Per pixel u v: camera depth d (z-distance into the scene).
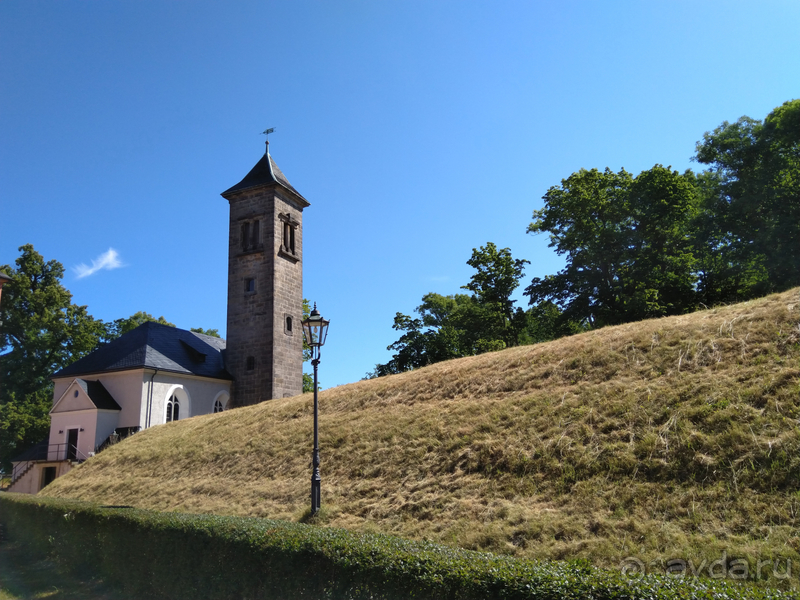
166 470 23.48
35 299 51.16
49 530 15.59
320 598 7.55
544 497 11.39
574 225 42.62
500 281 46.41
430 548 7.24
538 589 5.44
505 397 16.95
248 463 20.77
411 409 19.38
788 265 32.62
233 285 43.22
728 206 36.75
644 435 11.70
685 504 9.51
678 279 38.03
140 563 11.36
